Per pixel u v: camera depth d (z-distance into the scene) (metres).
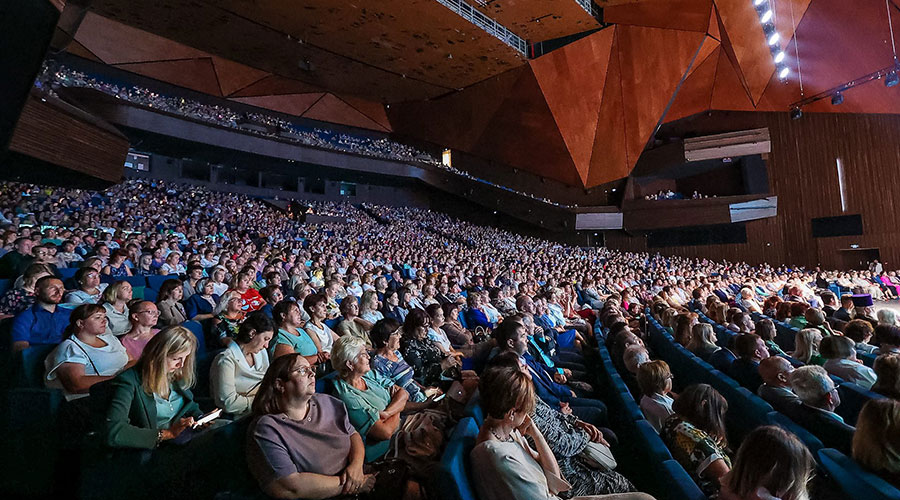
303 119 24.98
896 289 14.74
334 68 21.19
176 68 20.53
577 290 10.47
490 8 17.17
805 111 20.25
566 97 20.86
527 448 1.85
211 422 2.29
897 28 14.59
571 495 2.17
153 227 12.34
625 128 20.89
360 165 23.03
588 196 23.39
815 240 20.19
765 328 4.68
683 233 22.75
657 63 19.09
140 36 19.00
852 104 18.61
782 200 21.02
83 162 8.12
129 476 1.95
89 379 2.43
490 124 23.66
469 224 25.28
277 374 1.82
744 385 3.67
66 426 2.13
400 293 6.18
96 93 15.38
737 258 21.70
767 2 16.73
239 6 15.96
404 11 15.98
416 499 1.98
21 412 2.18
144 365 2.10
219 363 2.44
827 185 19.91
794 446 1.40
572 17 18.00
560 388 3.60
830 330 5.26
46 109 7.20
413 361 3.40
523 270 14.13
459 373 3.38
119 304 3.56
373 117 27.03
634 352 3.60
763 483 1.39
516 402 1.71
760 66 19.12
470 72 21.34
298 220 19.61
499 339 3.47
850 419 2.92
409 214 25.19
